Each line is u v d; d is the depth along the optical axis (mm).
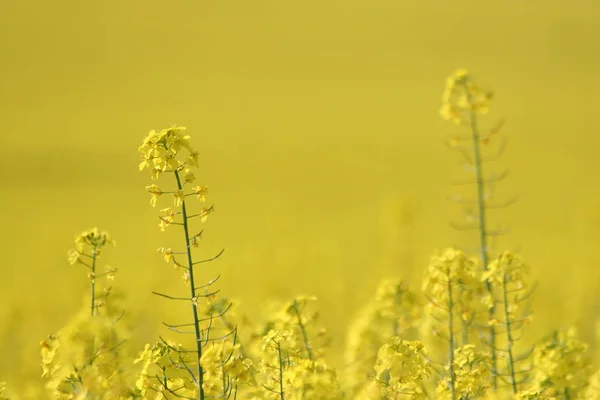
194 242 8914
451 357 10680
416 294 13297
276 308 13719
